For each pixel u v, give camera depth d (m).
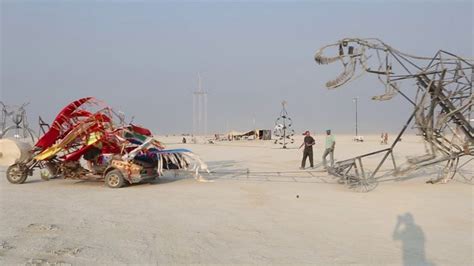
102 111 13.70
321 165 21.61
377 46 12.23
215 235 7.20
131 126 14.28
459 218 8.63
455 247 6.57
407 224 8.08
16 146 13.91
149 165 14.00
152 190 12.73
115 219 8.45
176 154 14.34
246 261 5.82
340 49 12.40
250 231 7.51
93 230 7.50
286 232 7.45
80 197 11.35
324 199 11.00
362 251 6.33
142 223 8.09
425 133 12.72
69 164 14.02
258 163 23.28
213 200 10.87
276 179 15.59
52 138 14.04
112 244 6.59
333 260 5.89
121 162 13.32
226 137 79.19
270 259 5.91
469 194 11.72
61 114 13.84
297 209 9.61
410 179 15.06
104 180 13.75
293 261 5.83
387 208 9.71
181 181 14.98
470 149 12.53
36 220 8.27
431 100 12.37
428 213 9.12
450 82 12.20
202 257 5.98
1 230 7.40
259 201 10.71
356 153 32.31
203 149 40.41
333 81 12.64
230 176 16.58
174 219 8.48
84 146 13.66
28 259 5.77
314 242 6.80
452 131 12.59
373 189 12.71
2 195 11.68
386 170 17.72
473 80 12.27
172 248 6.41
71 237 6.98
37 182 14.59
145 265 5.61
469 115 12.41
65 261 5.72
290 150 37.72
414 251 6.34
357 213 9.13
